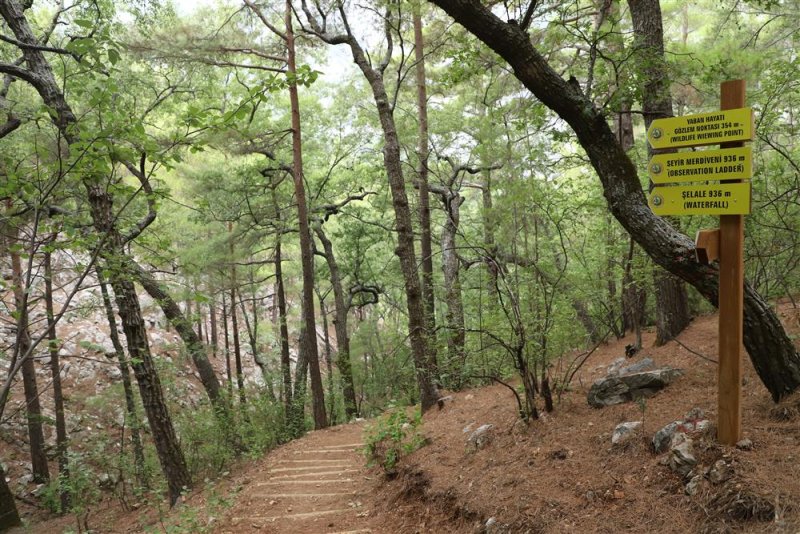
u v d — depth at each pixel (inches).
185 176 547.2
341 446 384.5
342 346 686.5
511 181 313.6
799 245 227.3
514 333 232.8
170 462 356.8
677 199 143.6
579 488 160.7
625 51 218.1
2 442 562.3
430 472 228.1
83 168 153.3
